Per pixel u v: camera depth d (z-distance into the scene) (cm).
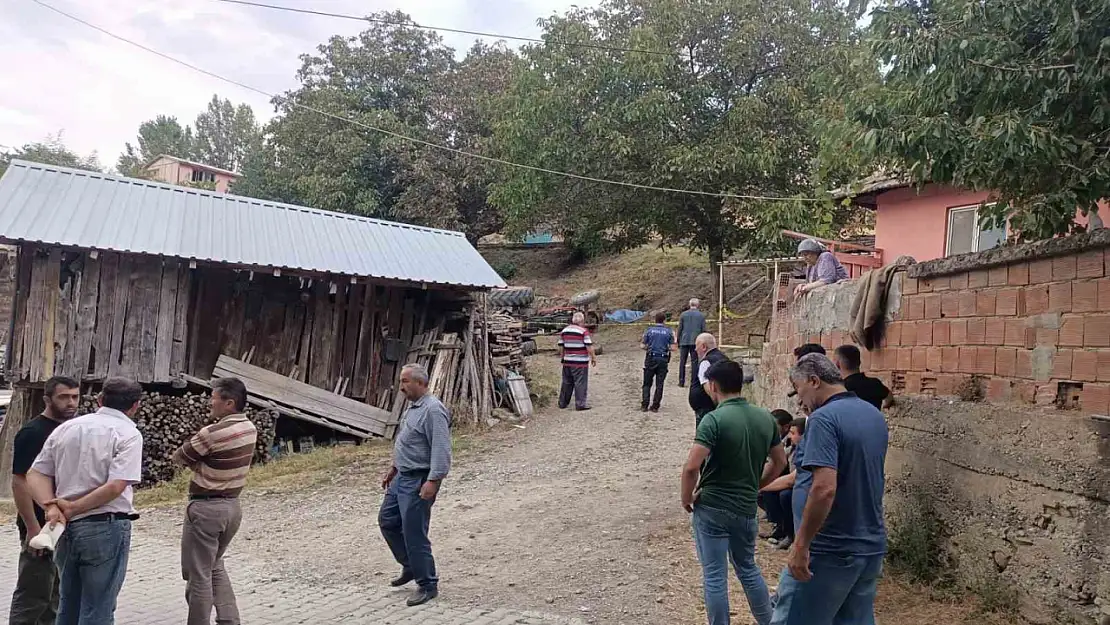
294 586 641
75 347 1162
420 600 581
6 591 659
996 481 496
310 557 733
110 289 1195
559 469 1062
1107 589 411
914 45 591
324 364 1409
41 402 1195
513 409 1481
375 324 1476
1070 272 454
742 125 1903
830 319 796
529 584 621
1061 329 459
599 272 3331
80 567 448
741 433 462
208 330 1319
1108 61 521
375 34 3183
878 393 541
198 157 5956
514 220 2380
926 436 571
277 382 1325
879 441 380
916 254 1408
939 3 638
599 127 1961
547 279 3431
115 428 459
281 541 798
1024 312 491
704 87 1972
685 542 702
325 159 2952
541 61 2098
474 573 655
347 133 2934
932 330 585
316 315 1412
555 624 531
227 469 494
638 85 2014
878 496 379
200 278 1311
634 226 2347
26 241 1091
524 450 1205
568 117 2062
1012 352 500
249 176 3753
